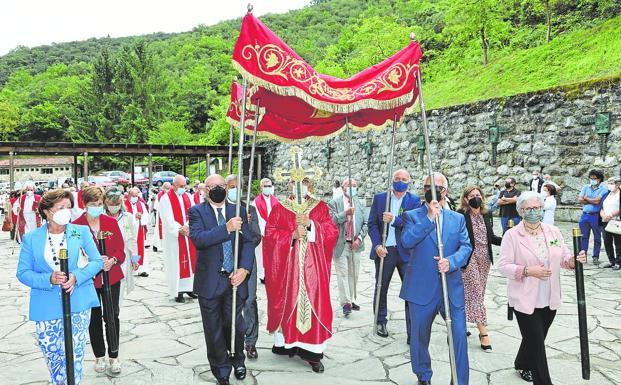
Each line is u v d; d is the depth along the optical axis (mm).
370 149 21422
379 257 5602
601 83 13352
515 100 15359
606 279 8242
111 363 4582
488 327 5855
